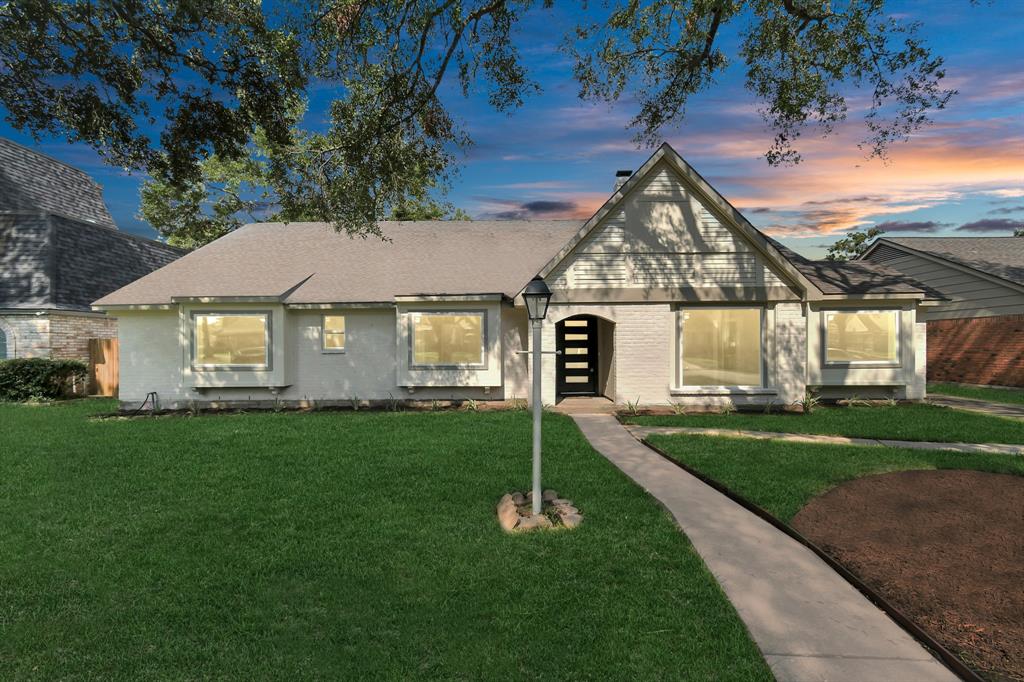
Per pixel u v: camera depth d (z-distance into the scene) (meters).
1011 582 4.89
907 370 15.22
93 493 7.29
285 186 12.24
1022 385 18.45
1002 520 6.27
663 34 13.24
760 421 12.60
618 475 8.04
